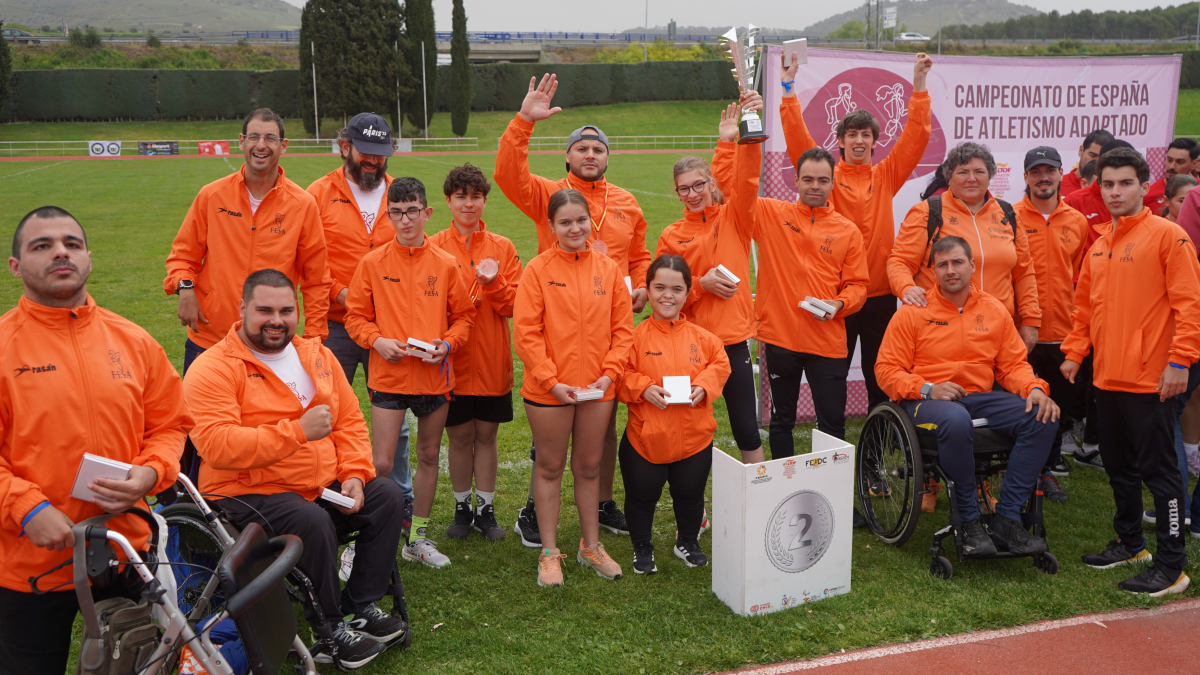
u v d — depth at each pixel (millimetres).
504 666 3330
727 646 3465
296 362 3521
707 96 67188
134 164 36812
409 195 4035
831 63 6320
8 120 56875
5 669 2668
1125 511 4172
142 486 2561
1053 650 3455
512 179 4453
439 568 4234
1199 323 3771
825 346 4871
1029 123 6840
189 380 3279
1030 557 4375
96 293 11211
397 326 4148
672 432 4066
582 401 3998
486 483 4645
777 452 5078
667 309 4164
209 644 2547
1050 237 5328
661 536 4684
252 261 4227
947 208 5004
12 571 2553
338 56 51531
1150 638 3549
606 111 63688
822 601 3873
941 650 3455
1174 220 5461
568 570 4234
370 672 3305
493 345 4465
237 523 3250
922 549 4496
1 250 13867
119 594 2703
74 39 75500
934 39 74812
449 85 61688
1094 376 4188
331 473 3535
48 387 2512
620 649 3455
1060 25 77375
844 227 4887
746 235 4699
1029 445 4188
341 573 4055
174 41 86312
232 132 57062
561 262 4074
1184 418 5332
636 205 4867
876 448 4762
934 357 4520
